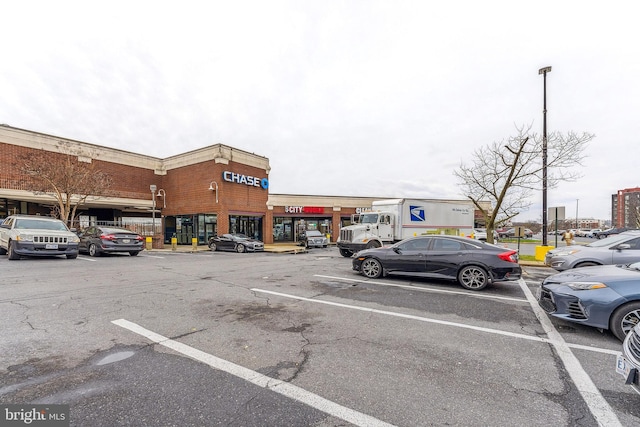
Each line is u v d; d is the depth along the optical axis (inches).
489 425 94.4
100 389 110.2
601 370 131.8
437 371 128.7
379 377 122.9
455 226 706.8
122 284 292.0
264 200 1047.6
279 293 266.8
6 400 102.3
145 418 94.7
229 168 912.3
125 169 933.8
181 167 980.6
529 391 114.2
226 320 190.1
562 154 521.0
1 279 303.0
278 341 157.9
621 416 99.8
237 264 477.7
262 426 92.4
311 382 118.2
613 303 165.8
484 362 137.7
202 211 920.9
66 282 294.5
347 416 97.7
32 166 678.5
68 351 141.1
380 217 624.4
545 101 516.1
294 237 1293.1
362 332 173.2
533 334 175.0
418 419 96.8
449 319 200.2
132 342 153.1
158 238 840.3
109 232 537.6
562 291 183.6
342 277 354.6
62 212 688.4
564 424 95.4
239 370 126.6
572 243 500.1
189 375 121.6
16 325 173.5
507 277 285.3
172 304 224.2
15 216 472.4
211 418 95.4
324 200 1300.4
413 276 334.6
